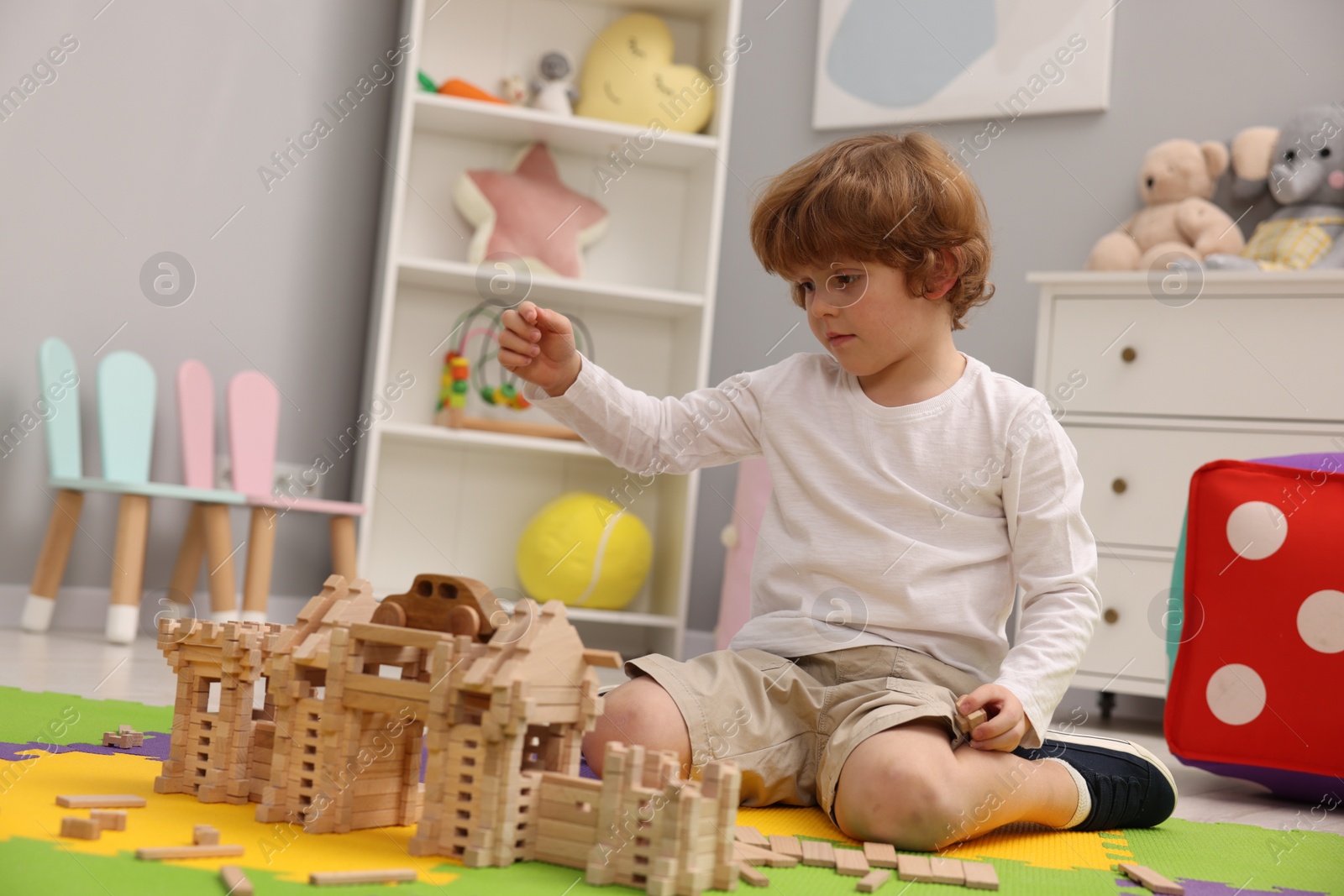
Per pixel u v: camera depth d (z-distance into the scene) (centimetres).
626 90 244
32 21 227
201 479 229
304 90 251
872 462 102
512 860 67
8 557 222
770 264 104
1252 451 178
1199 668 126
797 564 102
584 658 72
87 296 231
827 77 245
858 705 92
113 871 60
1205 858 89
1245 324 179
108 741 102
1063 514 98
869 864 76
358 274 257
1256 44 213
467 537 249
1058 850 87
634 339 256
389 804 75
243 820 73
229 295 244
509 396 242
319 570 251
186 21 240
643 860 65
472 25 250
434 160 249
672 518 240
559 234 244
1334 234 201
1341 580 120
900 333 100
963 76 233
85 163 231
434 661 68
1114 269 209
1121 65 222
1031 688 88
